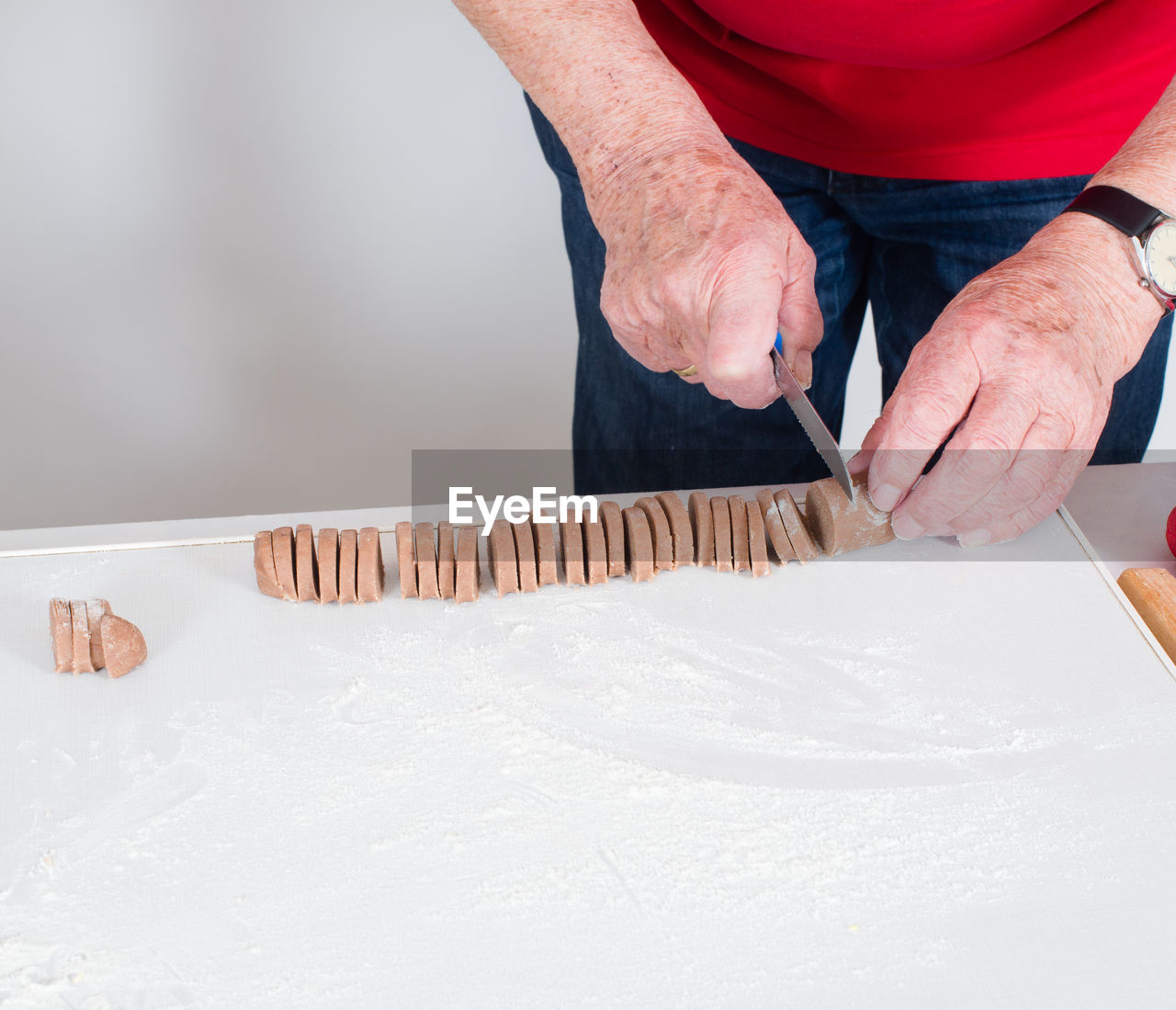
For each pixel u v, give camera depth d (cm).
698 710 72
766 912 60
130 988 57
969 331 76
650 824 65
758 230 75
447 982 57
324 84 175
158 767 68
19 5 165
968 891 62
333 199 182
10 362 179
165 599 79
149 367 182
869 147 106
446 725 71
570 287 190
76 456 179
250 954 58
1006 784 68
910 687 74
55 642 73
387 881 62
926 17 89
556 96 82
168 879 62
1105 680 74
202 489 178
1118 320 78
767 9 93
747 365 71
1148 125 81
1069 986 57
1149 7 91
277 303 185
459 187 183
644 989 57
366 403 187
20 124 171
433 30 174
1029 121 100
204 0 168
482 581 82
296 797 66
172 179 178
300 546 79
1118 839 64
